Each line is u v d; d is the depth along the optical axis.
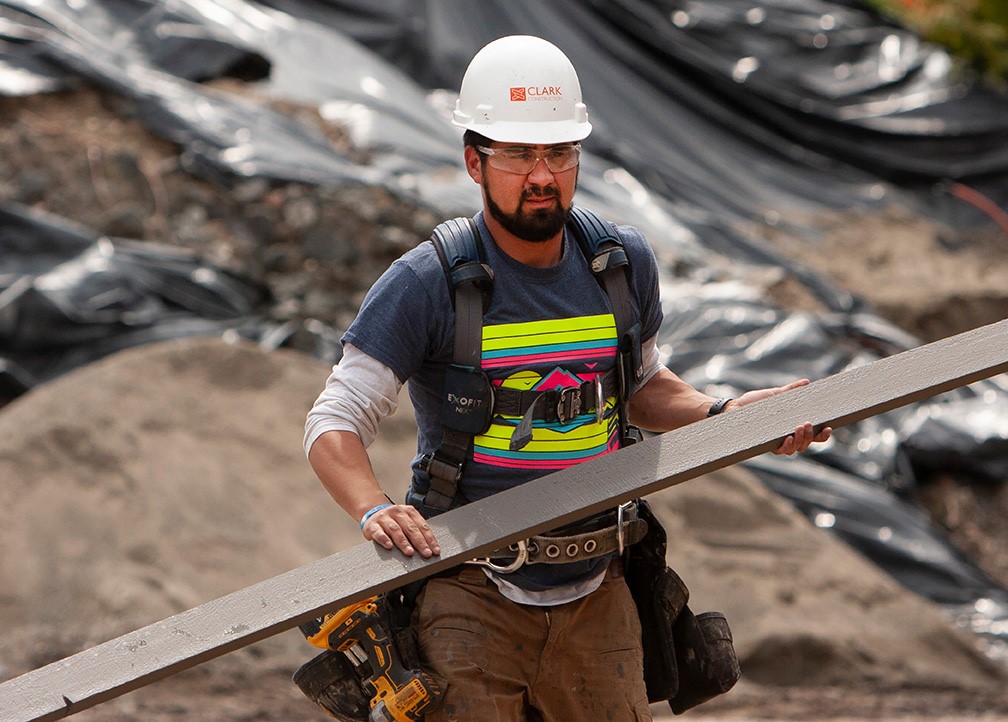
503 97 10.02
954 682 28.61
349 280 36.56
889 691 27.80
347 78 45.03
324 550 26.95
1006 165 56.78
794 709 25.62
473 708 10.01
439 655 10.16
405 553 9.44
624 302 10.41
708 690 11.22
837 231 52.34
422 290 9.98
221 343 30.19
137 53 41.88
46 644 23.05
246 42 43.75
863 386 10.14
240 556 25.95
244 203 37.06
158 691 22.91
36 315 30.78
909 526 34.38
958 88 58.41
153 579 24.91
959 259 52.84
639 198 46.97
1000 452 37.75
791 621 28.62
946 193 56.25
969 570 34.03
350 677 10.39
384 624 10.17
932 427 38.06
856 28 59.88
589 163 47.78
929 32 60.09
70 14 41.44
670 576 11.03
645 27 55.59
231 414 28.80
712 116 54.97
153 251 34.34
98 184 35.97
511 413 10.11
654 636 11.07
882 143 56.66
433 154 42.78
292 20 47.00
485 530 9.62
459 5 52.00
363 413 10.02
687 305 38.38
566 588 10.46
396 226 38.00
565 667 10.53
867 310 45.34
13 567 24.69
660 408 11.22
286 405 29.61
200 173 37.50
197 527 26.23
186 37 42.56
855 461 36.31
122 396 27.97
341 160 40.53
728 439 10.03
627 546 10.73
